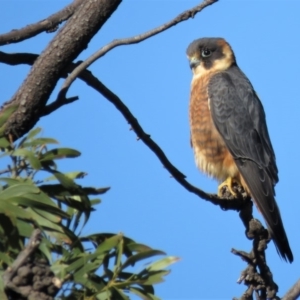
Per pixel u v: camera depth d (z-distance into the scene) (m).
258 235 8.88
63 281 5.89
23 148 6.55
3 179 6.31
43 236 6.20
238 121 14.25
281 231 12.16
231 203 11.23
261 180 13.52
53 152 6.64
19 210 6.04
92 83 9.38
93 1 8.78
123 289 6.23
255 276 8.68
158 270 6.23
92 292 6.12
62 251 6.22
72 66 9.85
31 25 9.71
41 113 9.12
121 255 6.12
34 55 9.78
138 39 9.28
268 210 12.70
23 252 5.51
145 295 6.27
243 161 13.89
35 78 8.94
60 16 9.81
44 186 6.62
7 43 9.62
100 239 6.51
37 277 5.49
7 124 8.95
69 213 6.80
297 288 8.02
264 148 14.18
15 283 5.46
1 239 6.19
